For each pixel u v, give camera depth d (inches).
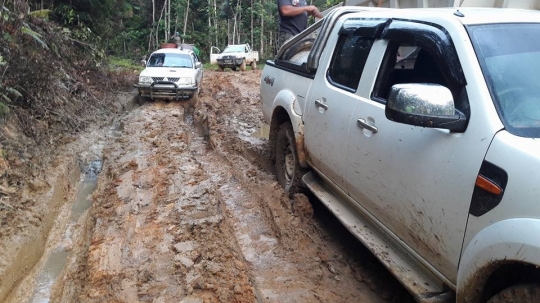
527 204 73.9
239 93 517.7
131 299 127.3
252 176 224.4
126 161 253.4
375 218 125.2
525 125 85.2
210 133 311.3
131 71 655.8
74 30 437.1
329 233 166.7
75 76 383.6
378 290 132.6
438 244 96.2
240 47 1003.3
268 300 125.6
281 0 237.0
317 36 166.9
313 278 137.3
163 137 304.8
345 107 135.9
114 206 192.2
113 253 152.9
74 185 235.5
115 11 608.7
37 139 250.7
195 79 461.7
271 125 205.6
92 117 352.5
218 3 1644.9
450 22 103.9
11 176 199.8
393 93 91.1
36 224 175.9
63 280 147.3
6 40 252.1
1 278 137.3
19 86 260.7
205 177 223.1
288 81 187.3
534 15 109.0
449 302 98.5
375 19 136.0
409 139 104.4
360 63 136.5
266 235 163.8
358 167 127.0
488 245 79.7
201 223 169.6
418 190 100.5
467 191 86.2
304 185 178.4
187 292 129.7
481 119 87.7
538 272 76.0
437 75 120.8
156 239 161.2
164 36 1232.8
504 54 96.1
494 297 82.0
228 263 143.6
